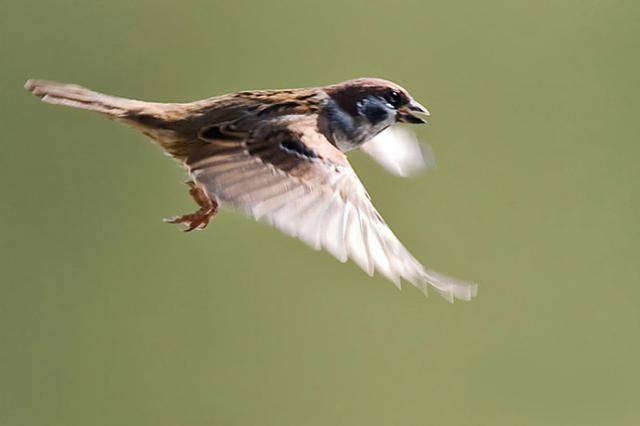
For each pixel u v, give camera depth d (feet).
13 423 42.06
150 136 25.39
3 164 44.32
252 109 25.81
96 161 44.78
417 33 48.14
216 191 22.03
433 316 44.27
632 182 47.52
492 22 48.55
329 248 20.22
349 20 47.19
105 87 45.47
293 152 24.07
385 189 44.83
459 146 47.11
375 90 27.76
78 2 46.34
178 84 45.83
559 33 49.26
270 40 46.55
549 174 47.21
